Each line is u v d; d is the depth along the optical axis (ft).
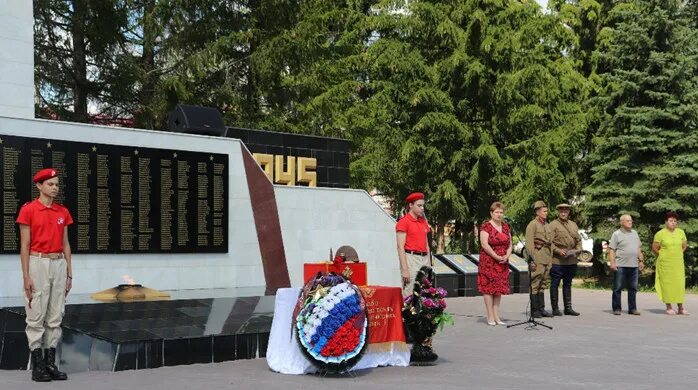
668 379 26.32
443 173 102.27
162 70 90.02
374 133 103.35
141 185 44.80
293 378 26.30
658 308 53.52
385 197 118.21
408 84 101.24
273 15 91.40
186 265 46.68
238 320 33.17
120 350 27.37
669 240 49.16
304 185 57.88
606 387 24.81
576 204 102.99
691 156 74.84
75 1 81.92
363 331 27.30
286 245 52.31
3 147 39.42
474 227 111.14
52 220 25.96
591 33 108.99
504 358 31.09
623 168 76.89
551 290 48.21
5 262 39.34
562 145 95.09
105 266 43.11
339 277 27.66
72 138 42.11
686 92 77.41
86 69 87.56
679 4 85.66
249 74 92.12
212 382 25.25
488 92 101.60
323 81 96.07
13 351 28.84
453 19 101.14
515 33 97.71
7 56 41.81
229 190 48.91
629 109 77.61
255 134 55.88
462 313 50.01
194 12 88.38
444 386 24.95
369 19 105.29
